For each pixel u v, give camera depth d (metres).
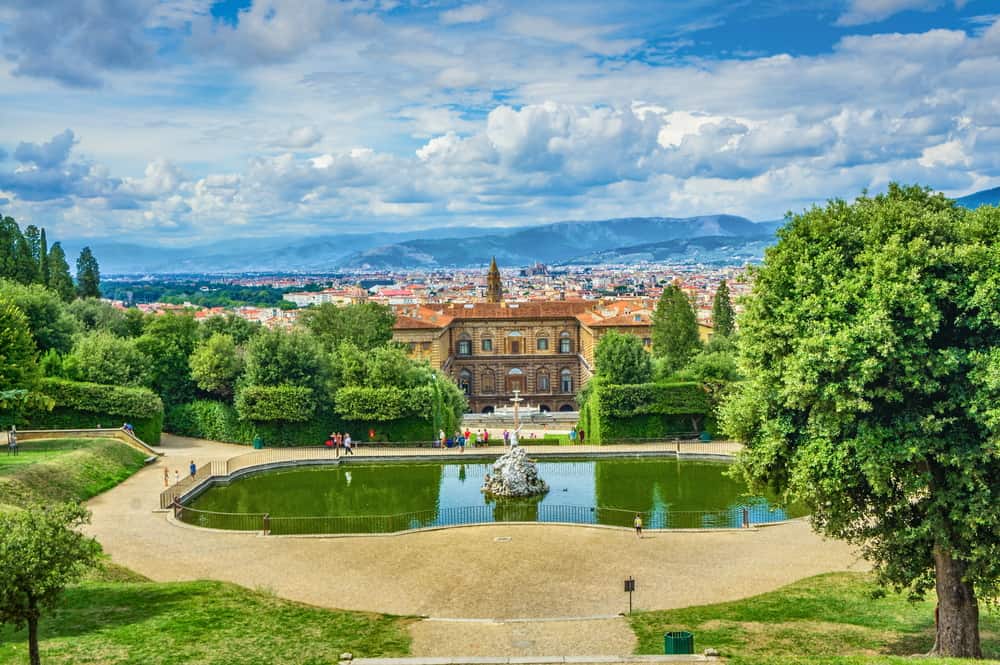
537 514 64.56
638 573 48.44
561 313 171.38
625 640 36.72
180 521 60.53
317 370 99.56
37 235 153.12
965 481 32.66
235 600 42.09
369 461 87.62
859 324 34.00
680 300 122.94
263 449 93.38
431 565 50.12
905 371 33.59
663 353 122.06
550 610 42.19
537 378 171.75
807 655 34.59
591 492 73.25
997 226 35.66
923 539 35.78
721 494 71.75
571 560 51.03
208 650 34.88
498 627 38.75
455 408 116.12
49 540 30.22
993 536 33.59
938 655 34.69
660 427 101.69
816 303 35.84
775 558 51.19
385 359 101.12
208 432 101.19
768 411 38.81
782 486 40.03
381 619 40.09
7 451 75.00
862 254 36.16
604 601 43.53
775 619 39.78
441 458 88.06
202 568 49.50
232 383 103.56
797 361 35.19
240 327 133.50
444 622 39.59
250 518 64.31
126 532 57.47
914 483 33.91
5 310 80.50
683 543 54.97
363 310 135.50
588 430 106.75
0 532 29.83
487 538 56.44
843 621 39.56
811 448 36.06
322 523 62.12
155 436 94.94
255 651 34.97
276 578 47.66
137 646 35.00
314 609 41.50
